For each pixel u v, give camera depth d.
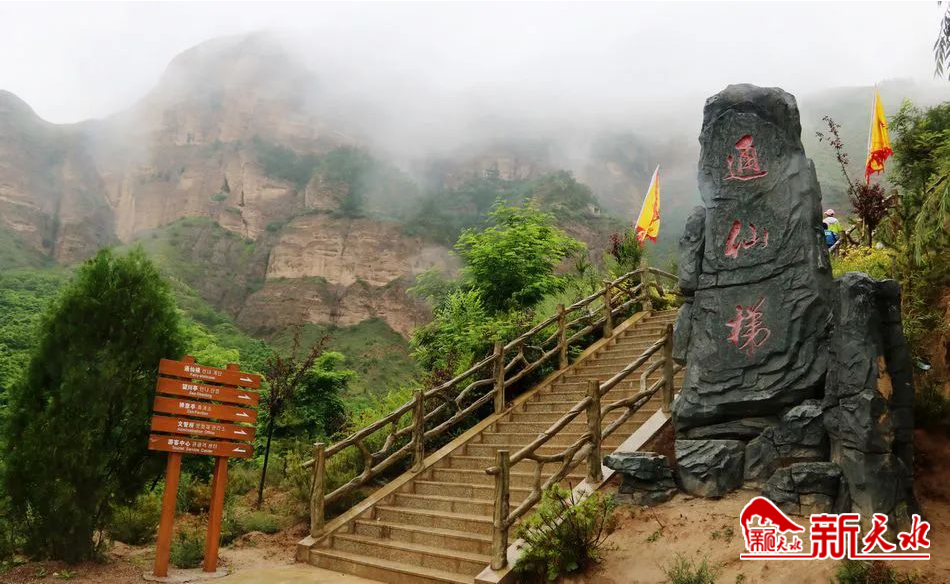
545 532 5.49
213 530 6.84
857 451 5.04
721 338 6.27
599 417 6.79
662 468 6.09
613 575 5.18
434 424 10.25
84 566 6.51
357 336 52.97
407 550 6.70
